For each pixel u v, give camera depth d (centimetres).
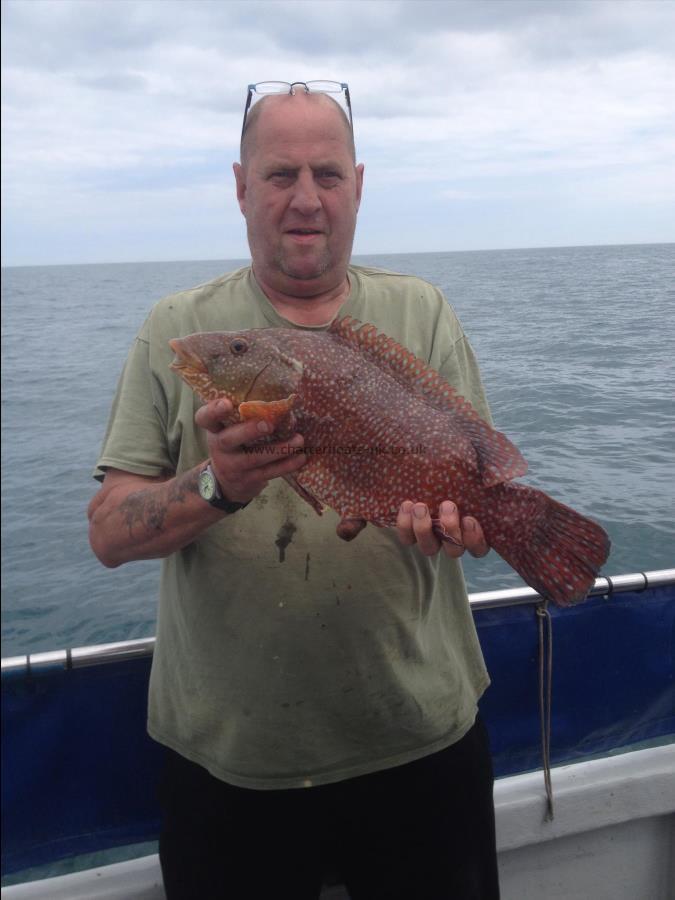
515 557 201
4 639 531
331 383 202
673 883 279
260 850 212
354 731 212
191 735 212
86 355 1742
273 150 209
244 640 206
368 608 207
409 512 188
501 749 272
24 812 236
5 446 988
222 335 205
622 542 438
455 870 221
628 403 550
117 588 603
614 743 284
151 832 249
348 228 220
